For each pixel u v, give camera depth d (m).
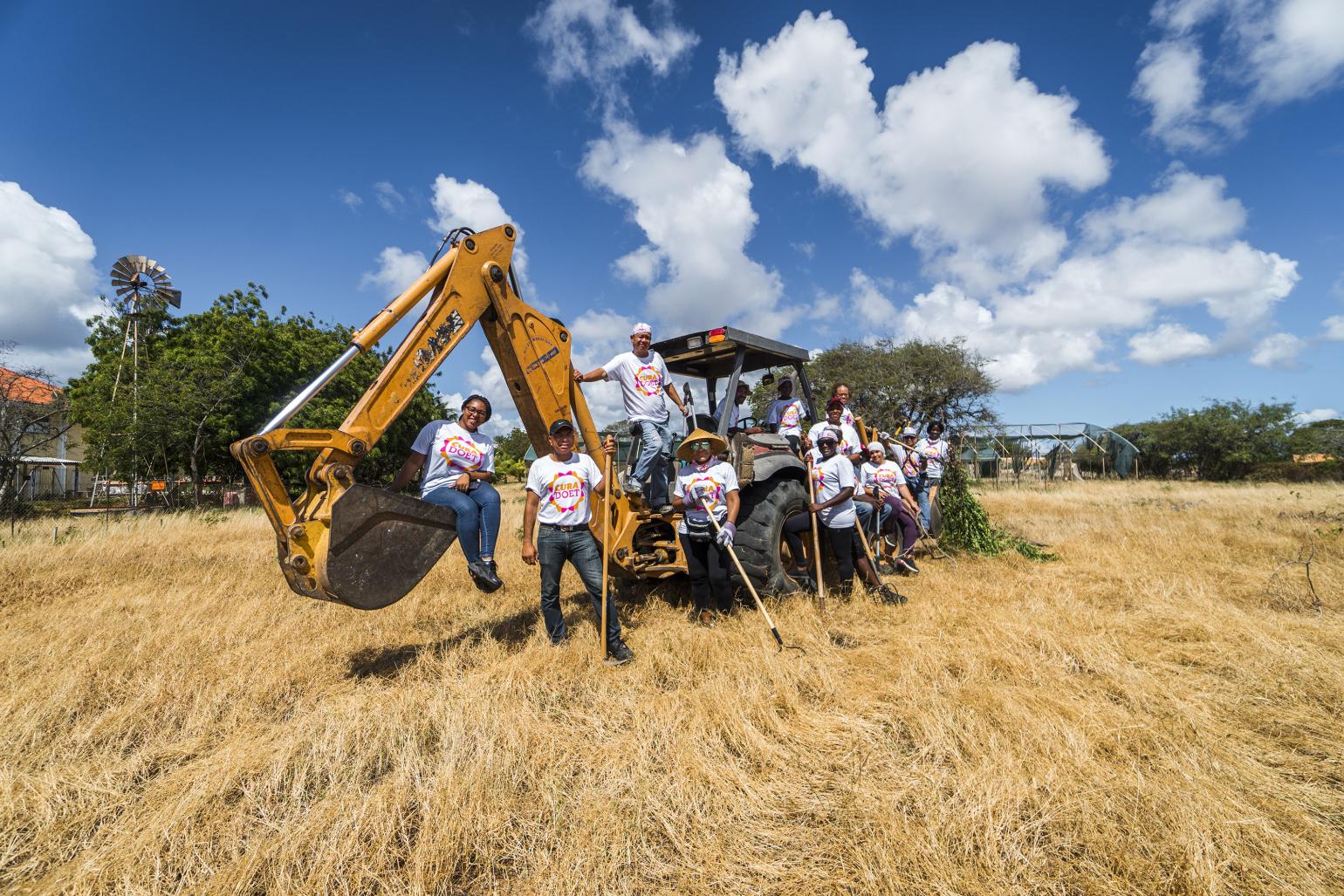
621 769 2.35
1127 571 5.64
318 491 3.10
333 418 18.92
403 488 3.74
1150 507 11.75
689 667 3.37
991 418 23.92
